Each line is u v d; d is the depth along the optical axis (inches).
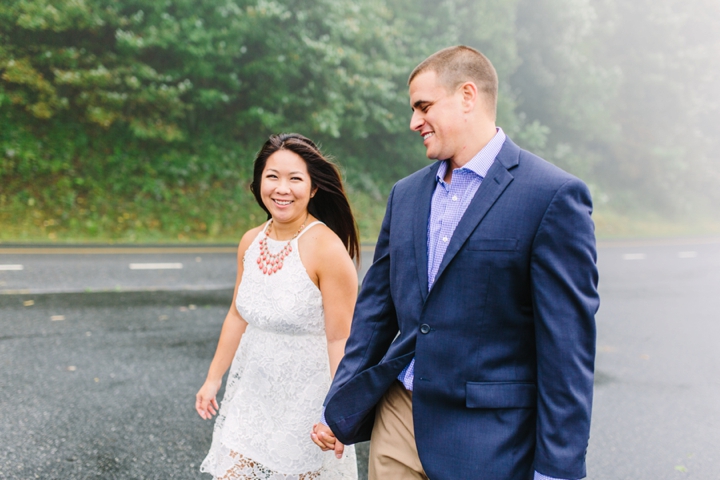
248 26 573.0
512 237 59.6
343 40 656.4
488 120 65.2
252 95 620.7
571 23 922.7
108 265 352.8
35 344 198.2
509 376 61.8
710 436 152.7
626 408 170.6
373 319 74.3
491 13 783.1
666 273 456.4
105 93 529.0
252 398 88.3
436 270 65.2
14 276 307.0
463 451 61.6
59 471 116.5
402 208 71.0
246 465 86.9
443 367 62.7
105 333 214.8
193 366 183.5
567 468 55.9
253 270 89.2
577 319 57.4
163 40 538.6
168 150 577.6
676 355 228.7
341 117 654.5
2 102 514.0
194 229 533.3
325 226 88.7
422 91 64.6
